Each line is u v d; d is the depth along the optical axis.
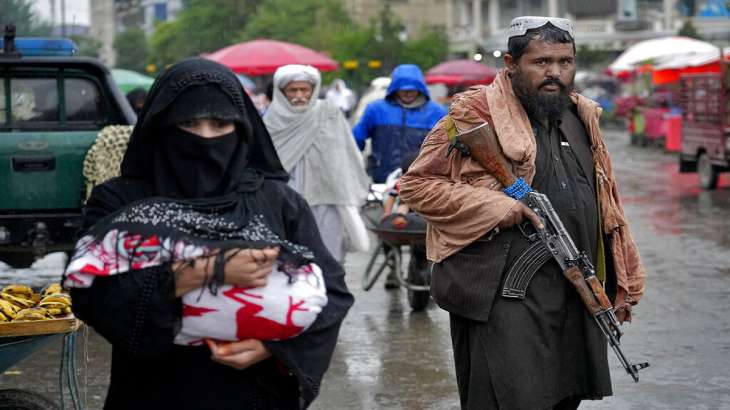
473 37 82.69
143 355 2.98
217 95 3.04
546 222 4.41
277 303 3.00
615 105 46.34
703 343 8.02
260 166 3.27
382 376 7.26
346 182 8.58
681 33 64.25
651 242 13.23
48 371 7.60
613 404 6.53
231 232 3.03
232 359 3.02
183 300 2.97
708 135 19.47
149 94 3.10
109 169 9.07
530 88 4.49
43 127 10.02
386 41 55.69
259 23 60.22
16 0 41.56
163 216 2.99
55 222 9.29
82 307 3.04
